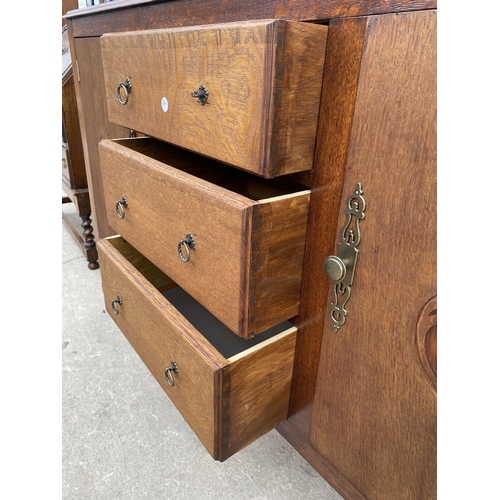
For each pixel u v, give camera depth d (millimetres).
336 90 475
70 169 1299
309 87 472
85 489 694
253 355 580
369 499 609
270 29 413
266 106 444
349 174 492
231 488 704
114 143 806
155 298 699
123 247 906
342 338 573
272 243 519
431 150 407
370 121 454
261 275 522
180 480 715
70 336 1076
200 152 567
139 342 801
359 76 449
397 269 474
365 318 532
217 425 581
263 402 646
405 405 512
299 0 476
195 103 548
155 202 666
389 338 508
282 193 614
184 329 618
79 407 859
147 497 685
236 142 497
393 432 538
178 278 656
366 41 431
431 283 444
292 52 433
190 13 620
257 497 690
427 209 427
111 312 922
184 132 589
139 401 880
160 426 821
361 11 428
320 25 452
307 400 671
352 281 530
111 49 722
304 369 655
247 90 460
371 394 555
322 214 540
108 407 862
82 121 1133
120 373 958
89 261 1406
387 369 522
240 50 454
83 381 930
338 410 617
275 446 786
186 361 616
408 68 405
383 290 498
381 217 474
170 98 599
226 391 563
